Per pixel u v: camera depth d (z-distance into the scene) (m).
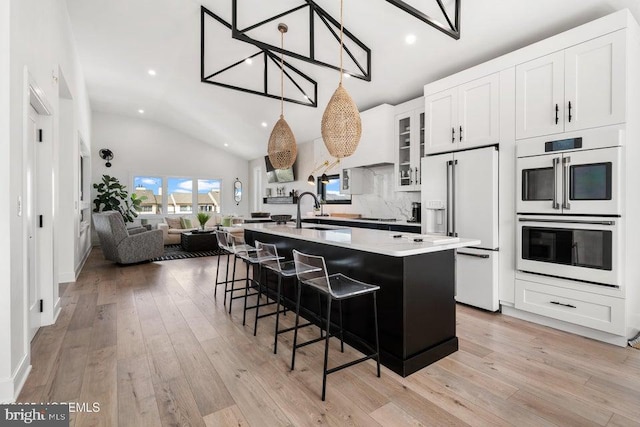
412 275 2.11
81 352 2.35
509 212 3.06
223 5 3.94
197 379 2.00
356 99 5.11
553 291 2.76
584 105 2.54
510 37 3.11
